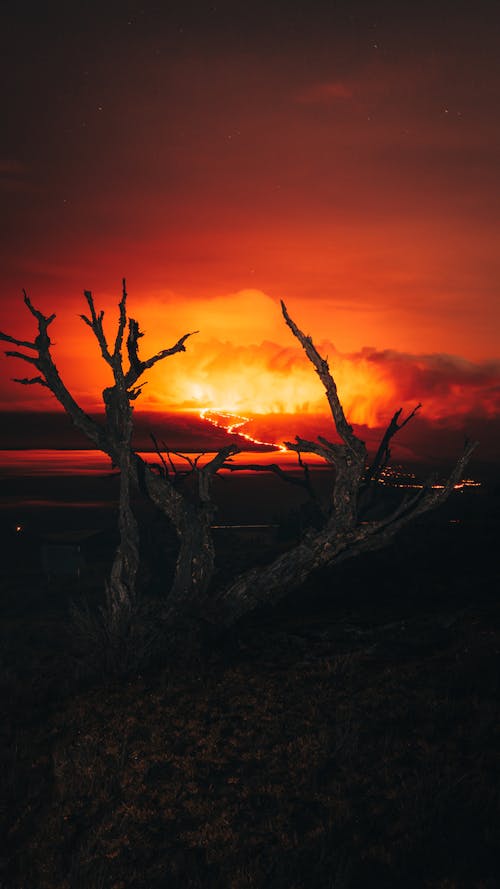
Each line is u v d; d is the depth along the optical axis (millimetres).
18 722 10469
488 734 7953
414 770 7551
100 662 11859
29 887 7371
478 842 6551
